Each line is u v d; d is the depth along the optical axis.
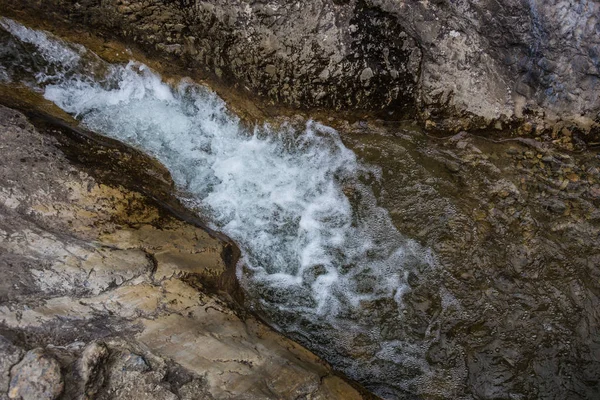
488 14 3.76
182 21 3.81
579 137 4.01
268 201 4.04
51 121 3.69
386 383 3.50
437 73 3.93
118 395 2.51
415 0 3.71
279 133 4.19
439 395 3.48
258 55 3.85
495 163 4.07
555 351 3.56
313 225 4.01
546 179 4.00
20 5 3.82
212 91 4.16
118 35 3.97
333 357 3.57
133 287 3.00
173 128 4.09
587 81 3.84
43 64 4.00
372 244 3.95
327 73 3.88
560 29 3.74
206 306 3.12
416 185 4.07
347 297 3.79
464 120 4.06
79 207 3.26
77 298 2.82
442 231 3.92
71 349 2.56
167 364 2.67
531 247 3.82
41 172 3.30
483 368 3.54
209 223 3.84
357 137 4.19
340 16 3.72
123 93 4.14
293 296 3.77
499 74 3.91
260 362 2.91
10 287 2.72
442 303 3.72
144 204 3.52
